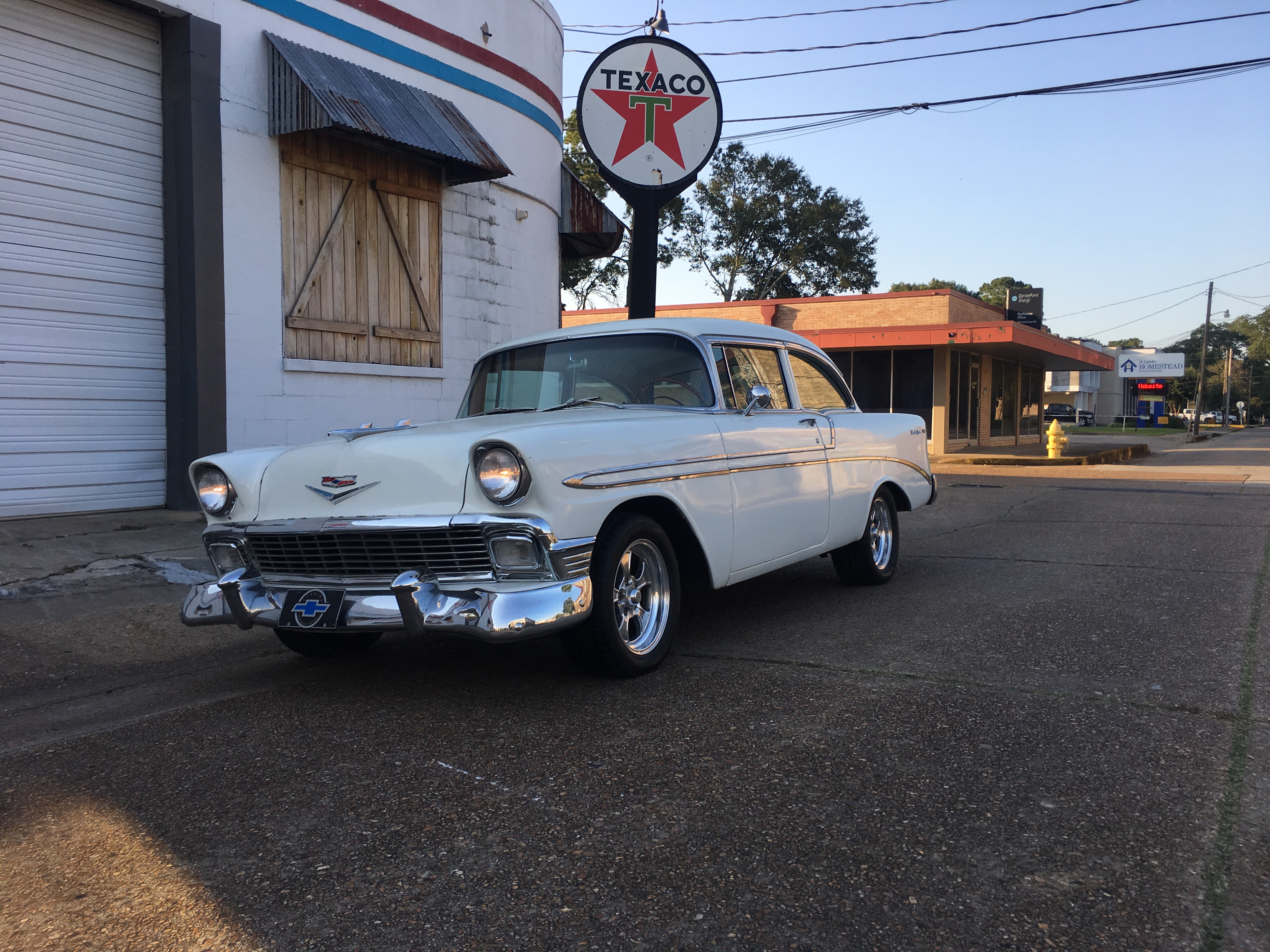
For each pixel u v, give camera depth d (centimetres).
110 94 714
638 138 824
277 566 380
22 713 382
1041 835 246
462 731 335
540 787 283
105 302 719
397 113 841
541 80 1143
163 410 762
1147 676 386
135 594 536
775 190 3938
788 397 518
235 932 209
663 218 3938
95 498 721
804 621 497
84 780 303
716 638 464
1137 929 202
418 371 946
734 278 4069
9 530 642
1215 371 9606
